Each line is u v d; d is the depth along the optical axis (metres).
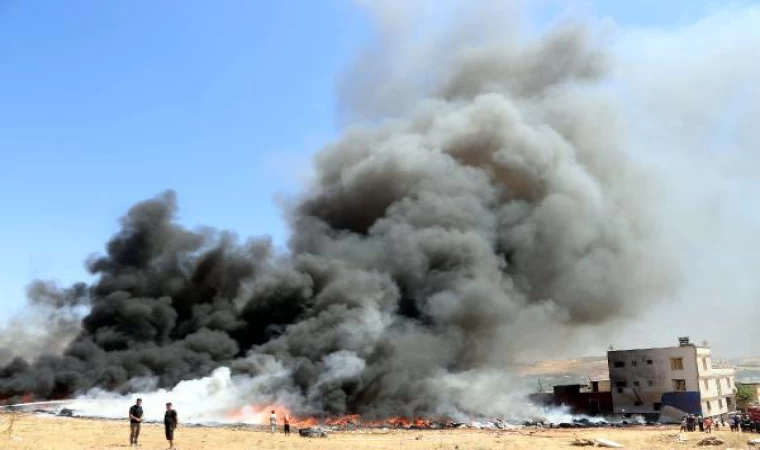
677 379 60.78
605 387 67.25
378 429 50.62
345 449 31.03
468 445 34.47
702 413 59.22
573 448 34.56
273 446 31.00
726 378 66.94
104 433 32.81
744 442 37.34
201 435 35.31
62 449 23.86
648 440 39.53
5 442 24.72
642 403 62.00
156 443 28.91
